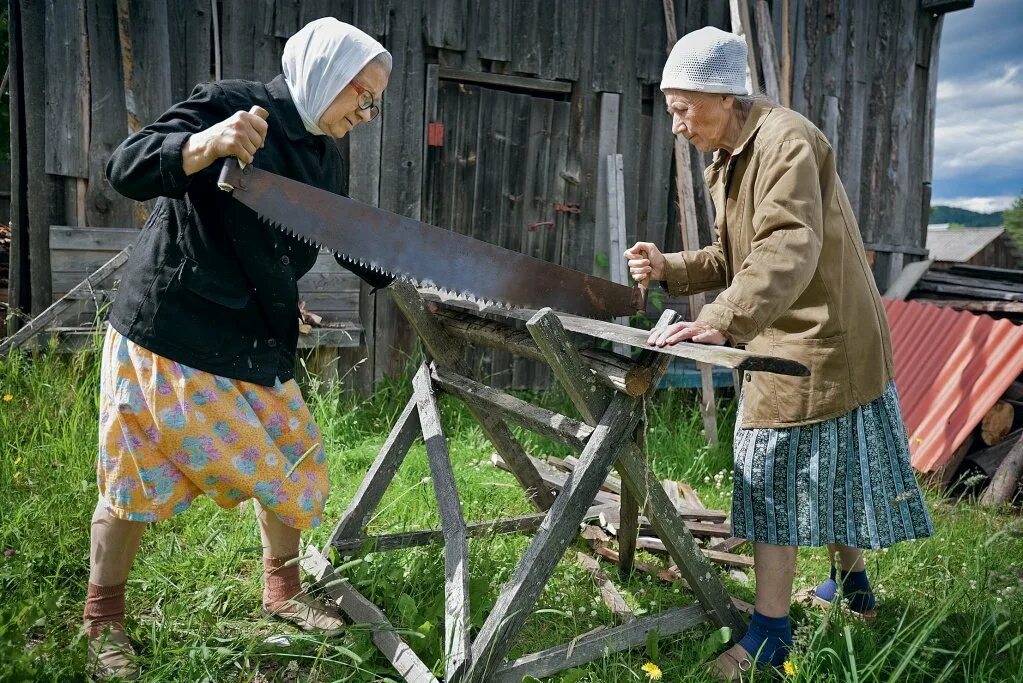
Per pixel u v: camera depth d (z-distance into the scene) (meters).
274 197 2.00
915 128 6.95
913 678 2.37
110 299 4.48
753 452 2.39
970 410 4.79
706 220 6.06
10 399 3.78
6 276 5.59
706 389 5.31
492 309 2.44
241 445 2.21
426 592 2.71
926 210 7.10
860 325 2.30
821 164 2.24
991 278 6.71
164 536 3.00
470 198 5.49
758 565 2.43
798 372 1.75
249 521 3.07
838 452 2.32
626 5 5.70
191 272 2.11
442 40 5.25
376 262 2.17
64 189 4.58
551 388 5.71
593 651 2.37
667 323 2.08
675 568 3.08
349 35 2.14
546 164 5.64
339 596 2.61
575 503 2.25
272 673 2.32
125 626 2.34
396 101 5.20
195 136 1.89
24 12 4.37
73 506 3.01
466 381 2.78
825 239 2.24
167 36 4.65
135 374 2.14
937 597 2.85
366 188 5.21
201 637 2.37
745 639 2.44
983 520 3.81
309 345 4.98
